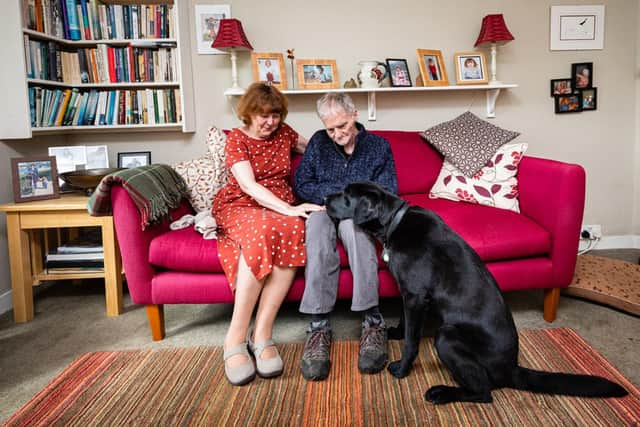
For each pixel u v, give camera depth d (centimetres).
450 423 131
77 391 152
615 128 316
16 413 140
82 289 264
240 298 160
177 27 271
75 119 276
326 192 191
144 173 194
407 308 150
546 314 202
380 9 297
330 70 289
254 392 149
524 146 229
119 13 276
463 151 241
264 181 195
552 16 302
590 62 308
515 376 138
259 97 179
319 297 167
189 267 183
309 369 155
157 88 295
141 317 220
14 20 229
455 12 298
